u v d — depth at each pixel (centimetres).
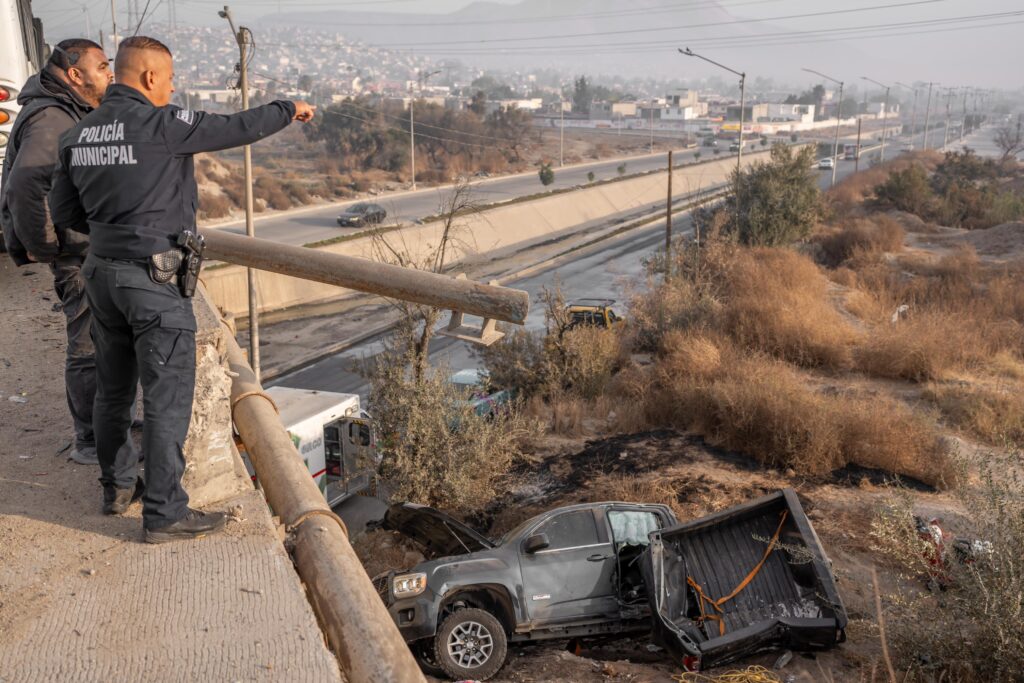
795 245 4534
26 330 554
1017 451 977
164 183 283
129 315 289
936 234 5534
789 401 1823
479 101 13875
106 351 309
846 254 4616
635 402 2159
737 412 1834
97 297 293
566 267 5222
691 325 2694
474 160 11119
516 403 2117
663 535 1045
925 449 1694
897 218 6028
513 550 1058
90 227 292
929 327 2658
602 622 1063
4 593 275
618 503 1121
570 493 1596
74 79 373
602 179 10012
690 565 1066
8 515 327
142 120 278
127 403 321
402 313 1725
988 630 820
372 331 3772
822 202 5050
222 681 235
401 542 1420
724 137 19662
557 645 1101
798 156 4531
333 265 371
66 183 297
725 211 4341
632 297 3066
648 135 18975
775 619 956
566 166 12038
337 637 259
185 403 305
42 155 360
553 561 1056
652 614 973
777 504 1112
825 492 1562
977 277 3894
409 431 1566
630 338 2817
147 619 262
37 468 372
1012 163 11431
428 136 11206
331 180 8869
